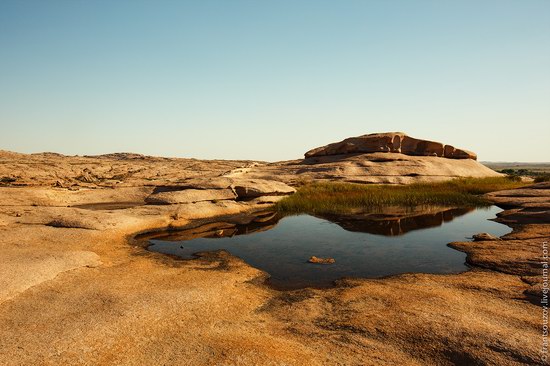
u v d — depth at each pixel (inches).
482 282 353.4
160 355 223.0
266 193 981.2
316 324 275.9
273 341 243.8
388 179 1369.3
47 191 1034.1
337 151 1749.5
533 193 955.3
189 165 2277.3
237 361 214.1
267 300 332.8
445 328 249.3
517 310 280.5
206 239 601.0
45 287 333.4
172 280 373.1
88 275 377.4
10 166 1707.7
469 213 819.4
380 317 277.1
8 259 388.5
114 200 1117.7
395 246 541.3
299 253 512.4
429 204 947.3
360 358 220.4
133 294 322.3
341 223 732.7
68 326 255.0
